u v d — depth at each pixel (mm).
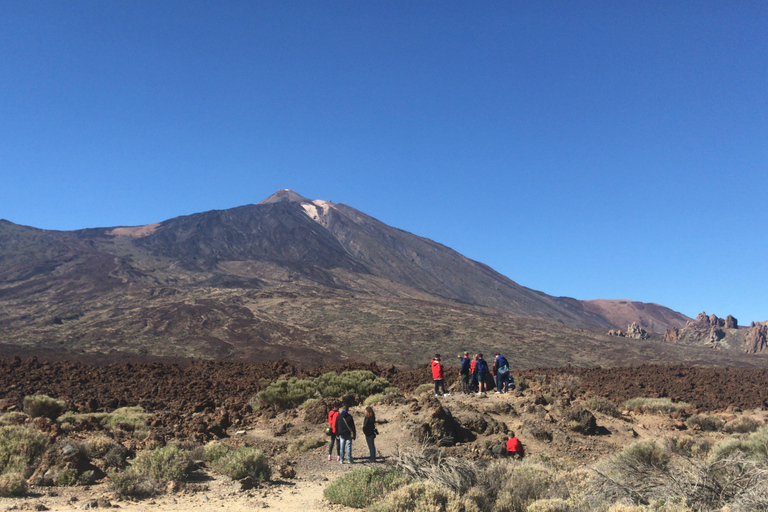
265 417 17953
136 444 12609
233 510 8812
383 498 8969
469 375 20000
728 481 7777
